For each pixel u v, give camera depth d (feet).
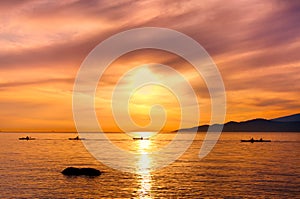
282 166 258.37
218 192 154.92
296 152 423.64
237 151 452.35
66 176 202.59
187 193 153.38
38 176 202.39
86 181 184.85
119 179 193.26
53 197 145.69
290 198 141.08
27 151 440.04
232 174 214.48
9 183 177.88
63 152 421.59
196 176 206.49
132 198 144.25
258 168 246.06
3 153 401.90
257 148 522.88
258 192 153.58
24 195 149.07
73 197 145.69
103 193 153.79
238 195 147.95
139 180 189.98
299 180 186.29
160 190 160.66
